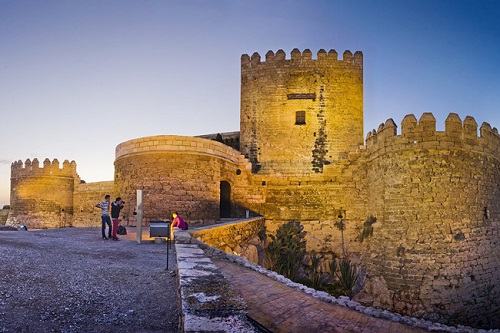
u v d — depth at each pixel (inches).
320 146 1380.4
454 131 886.4
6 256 447.5
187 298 209.6
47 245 589.6
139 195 674.2
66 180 1819.6
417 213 869.2
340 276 1068.5
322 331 313.9
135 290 346.3
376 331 340.8
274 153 1397.6
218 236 738.8
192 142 1048.2
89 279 370.6
